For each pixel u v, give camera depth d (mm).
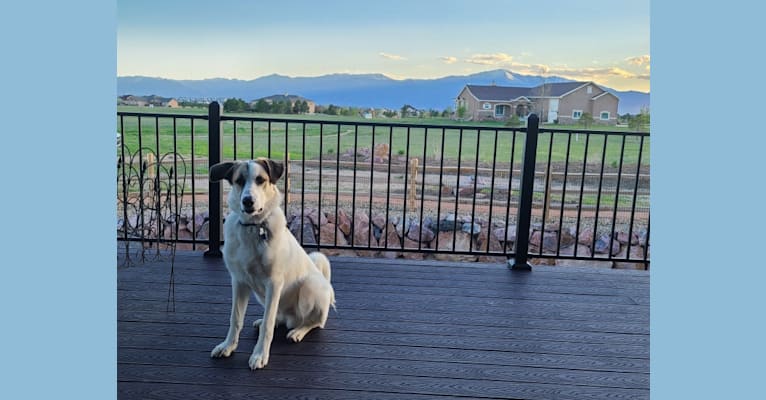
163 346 2545
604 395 2250
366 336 2736
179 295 3209
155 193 3893
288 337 2635
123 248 4109
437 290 3490
